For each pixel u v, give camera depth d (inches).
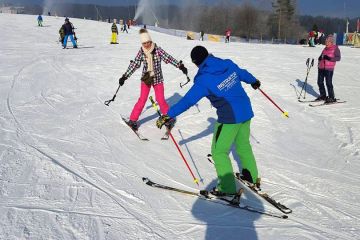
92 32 1167.6
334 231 143.6
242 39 2610.7
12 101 299.7
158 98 240.7
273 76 452.1
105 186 163.9
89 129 240.4
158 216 144.3
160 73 238.2
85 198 151.4
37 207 141.4
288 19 2738.7
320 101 356.2
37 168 174.7
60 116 265.1
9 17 1529.3
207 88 149.1
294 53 729.0
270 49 808.3
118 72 437.4
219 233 136.4
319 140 258.7
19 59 516.7
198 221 143.2
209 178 183.6
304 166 211.8
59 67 457.7
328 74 345.4
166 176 182.5
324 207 163.8
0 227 126.9
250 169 169.8
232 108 153.4
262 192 170.1
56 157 189.8
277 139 255.0
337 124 293.6
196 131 254.7
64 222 133.2
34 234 124.6
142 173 182.7
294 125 286.0
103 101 313.7
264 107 321.4
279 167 207.3
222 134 156.1
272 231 140.3
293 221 148.9
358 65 590.2
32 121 249.8
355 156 232.5
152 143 227.0
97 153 201.2
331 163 219.3
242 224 143.6
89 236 126.4
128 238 127.8
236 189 171.0
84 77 405.7
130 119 245.1
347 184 190.9
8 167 172.9
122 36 1066.7
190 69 469.7
